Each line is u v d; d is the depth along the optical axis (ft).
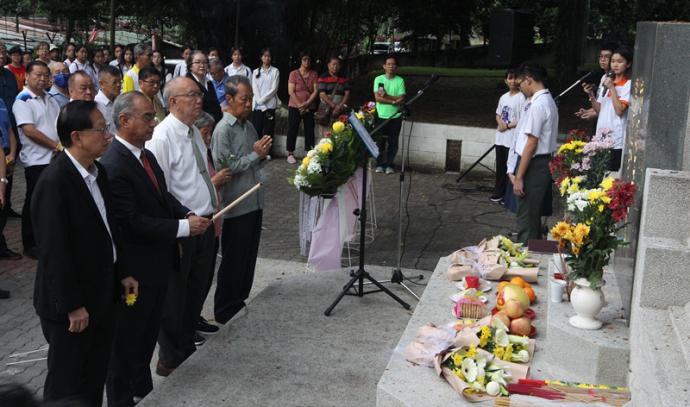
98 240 11.76
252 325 16.99
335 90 39.88
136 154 13.41
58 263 11.25
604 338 12.22
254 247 18.26
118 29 77.00
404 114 18.10
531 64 20.21
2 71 29.91
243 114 17.37
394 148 38.09
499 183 32.14
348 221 20.45
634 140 14.60
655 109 12.51
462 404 11.63
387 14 65.98
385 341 16.20
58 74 28.81
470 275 17.44
